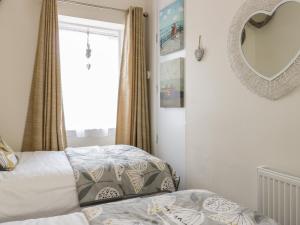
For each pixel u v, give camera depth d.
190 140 2.46
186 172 2.54
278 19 1.59
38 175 1.73
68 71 3.09
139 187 1.91
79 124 3.13
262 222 1.07
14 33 2.70
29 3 2.75
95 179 1.82
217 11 2.10
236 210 1.17
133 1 3.26
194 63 2.39
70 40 3.11
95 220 1.07
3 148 1.97
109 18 3.13
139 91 3.13
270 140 1.67
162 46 2.93
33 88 2.69
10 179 1.65
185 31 2.53
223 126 2.06
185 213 1.15
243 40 1.83
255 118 1.77
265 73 1.67
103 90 3.27
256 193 1.76
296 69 1.50
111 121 3.31
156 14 3.12
